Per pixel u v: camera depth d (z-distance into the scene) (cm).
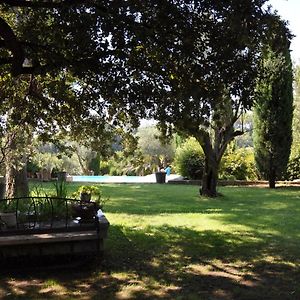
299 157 1967
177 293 462
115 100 580
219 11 448
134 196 1334
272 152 1684
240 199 1277
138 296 454
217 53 471
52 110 729
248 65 489
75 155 2878
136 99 534
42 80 695
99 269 543
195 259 595
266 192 1500
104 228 532
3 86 741
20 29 607
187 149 2041
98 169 2941
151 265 565
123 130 793
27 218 581
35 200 700
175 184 1889
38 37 541
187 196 1346
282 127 1675
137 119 642
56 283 492
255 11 445
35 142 999
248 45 471
